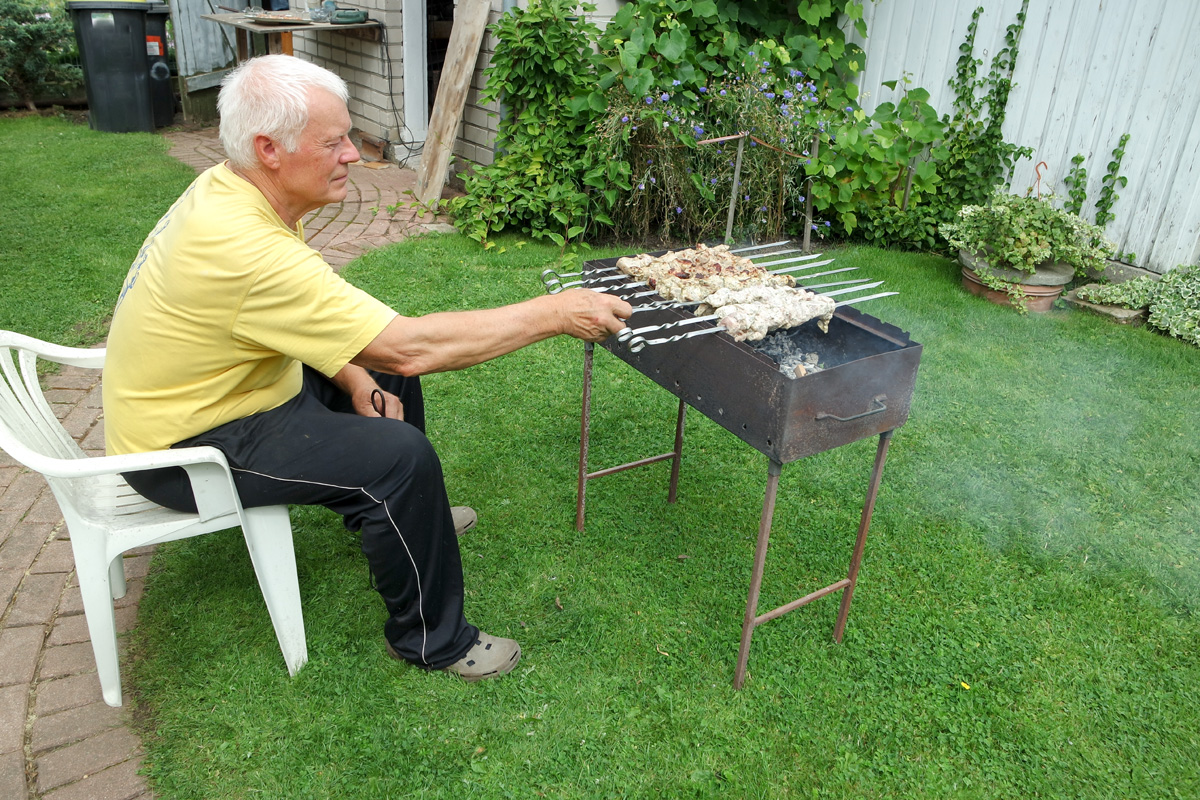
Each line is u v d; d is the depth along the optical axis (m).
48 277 4.54
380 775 1.95
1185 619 2.53
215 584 2.51
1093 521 2.96
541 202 5.32
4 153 6.91
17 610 2.38
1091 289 4.82
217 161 7.05
